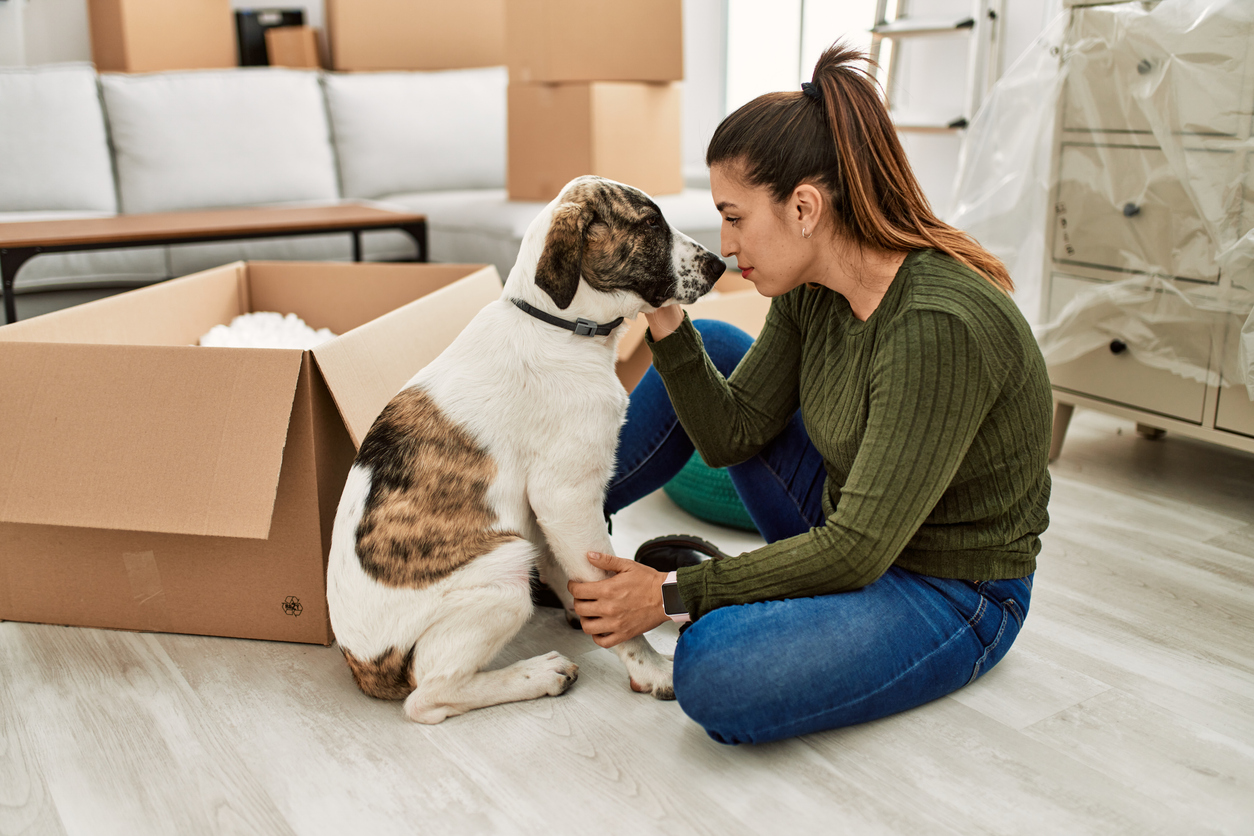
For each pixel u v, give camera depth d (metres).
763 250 1.32
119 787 1.35
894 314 1.27
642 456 1.83
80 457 1.62
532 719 1.50
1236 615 1.80
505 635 1.50
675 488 2.30
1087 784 1.31
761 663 1.30
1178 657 1.65
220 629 1.76
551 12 3.41
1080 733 1.43
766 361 1.60
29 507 1.62
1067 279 2.45
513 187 3.77
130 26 4.10
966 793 1.30
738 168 1.28
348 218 3.33
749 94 5.00
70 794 1.33
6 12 4.20
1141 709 1.49
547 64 3.48
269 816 1.28
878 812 1.27
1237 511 2.28
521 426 1.46
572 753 1.41
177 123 4.00
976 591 1.43
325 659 1.69
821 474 1.66
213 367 1.60
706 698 1.31
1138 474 2.52
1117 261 2.32
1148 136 2.19
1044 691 1.54
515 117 3.68
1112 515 2.26
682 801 1.30
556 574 1.77
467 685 1.51
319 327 2.65
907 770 1.35
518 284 1.51
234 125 4.09
